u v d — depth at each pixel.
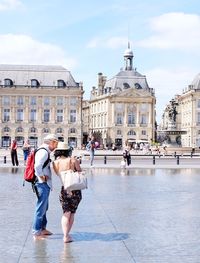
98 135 151.00
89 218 16.59
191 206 19.64
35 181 13.45
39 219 13.41
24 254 11.63
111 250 12.04
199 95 142.12
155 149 87.31
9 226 15.12
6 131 131.38
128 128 140.75
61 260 11.09
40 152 13.30
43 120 132.25
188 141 146.25
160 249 12.20
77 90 132.12
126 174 37.34
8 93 131.00
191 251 12.03
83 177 12.82
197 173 39.06
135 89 140.62
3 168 42.78
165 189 26.11
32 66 134.25
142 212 18.00
